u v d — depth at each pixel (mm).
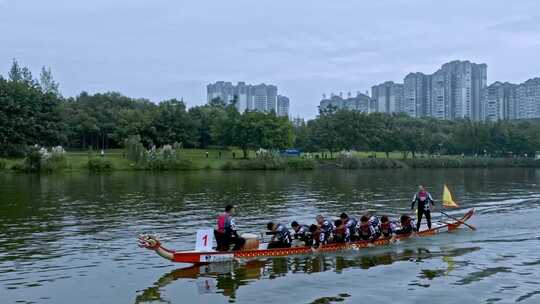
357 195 48969
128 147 93562
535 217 34062
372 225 24250
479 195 50000
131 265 20703
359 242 23578
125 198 45312
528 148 131250
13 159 95438
